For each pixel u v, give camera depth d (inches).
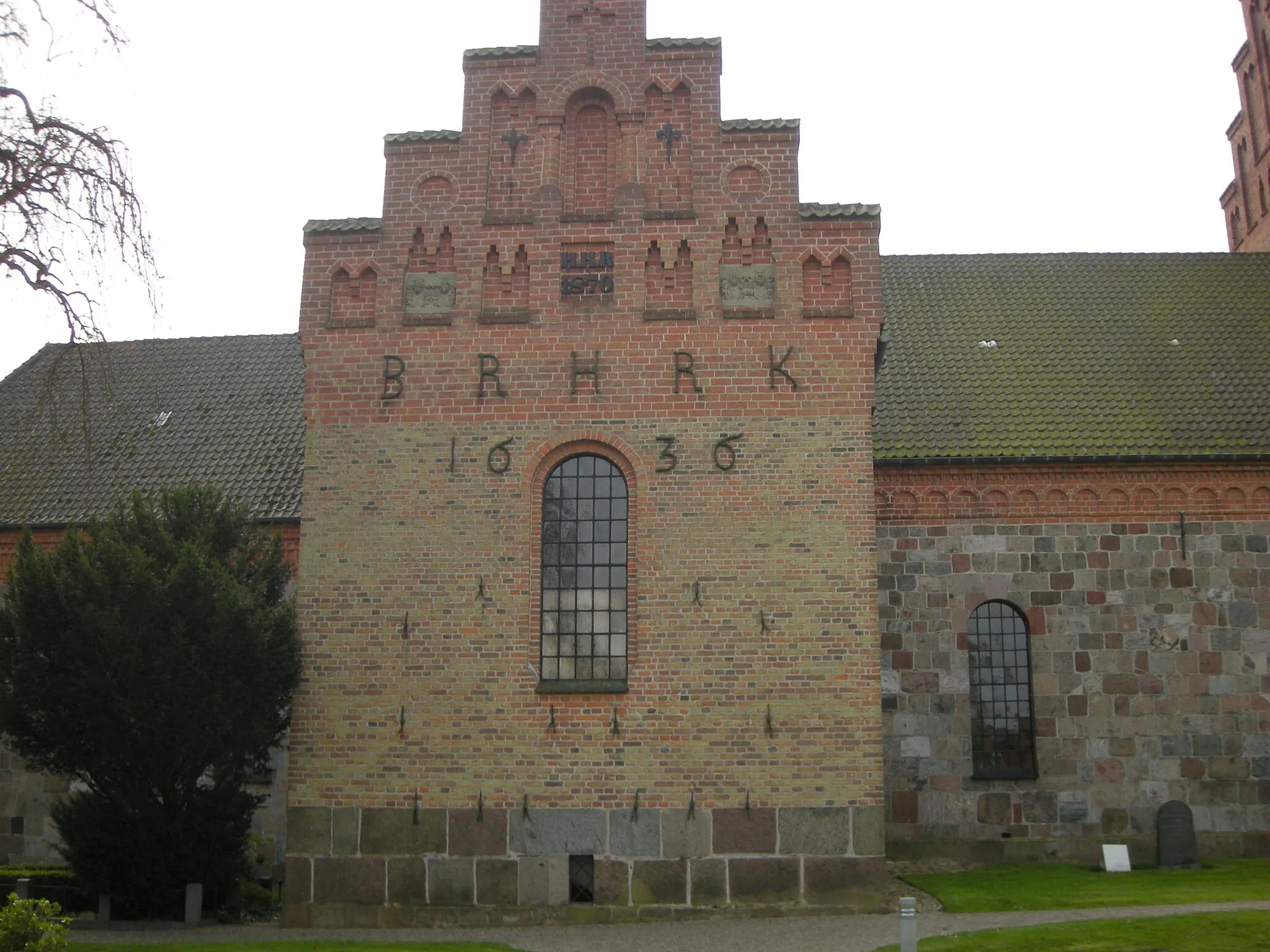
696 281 826.8
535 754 776.9
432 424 821.9
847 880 754.8
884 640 998.4
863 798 763.4
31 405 1291.8
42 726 771.4
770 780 767.1
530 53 860.6
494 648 791.1
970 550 1005.8
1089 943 629.9
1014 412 1064.2
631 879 759.1
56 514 1123.3
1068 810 967.0
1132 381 1099.9
